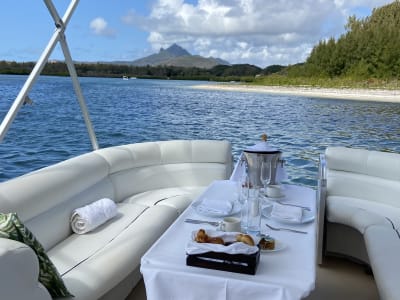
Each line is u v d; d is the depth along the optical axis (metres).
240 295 1.36
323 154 3.34
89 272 1.74
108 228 2.35
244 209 1.97
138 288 2.38
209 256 1.43
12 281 1.13
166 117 9.98
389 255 1.94
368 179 3.11
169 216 2.62
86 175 2.61
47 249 2.06
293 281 1.36
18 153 5.50
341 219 2.70
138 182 3.26
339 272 2.64
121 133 7.99
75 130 7.67
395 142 7.13
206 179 3.49
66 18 2.78
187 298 1.42
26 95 2.49
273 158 2.42
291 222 1.92
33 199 2.02
